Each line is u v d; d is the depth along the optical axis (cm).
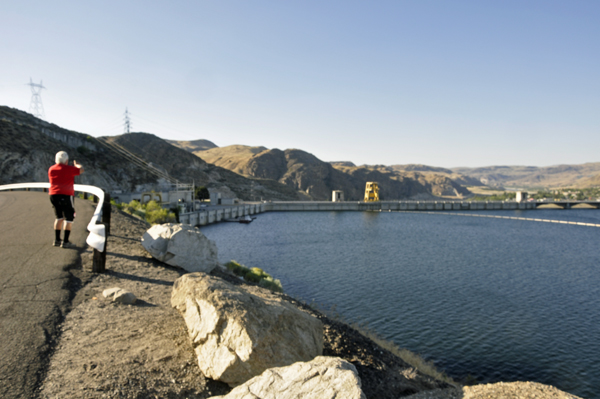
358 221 11519
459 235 7944
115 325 580
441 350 1955
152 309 674
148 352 517
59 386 404
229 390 483
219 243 5988
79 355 476
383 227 9681
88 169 9881
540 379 1697
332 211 16038
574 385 1656
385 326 2275
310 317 650
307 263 4381
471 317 2459
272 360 499
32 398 377
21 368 420
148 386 445
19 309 565
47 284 682
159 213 3253
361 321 2348
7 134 8138
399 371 890
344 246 5969
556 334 2186
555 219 12625
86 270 809
